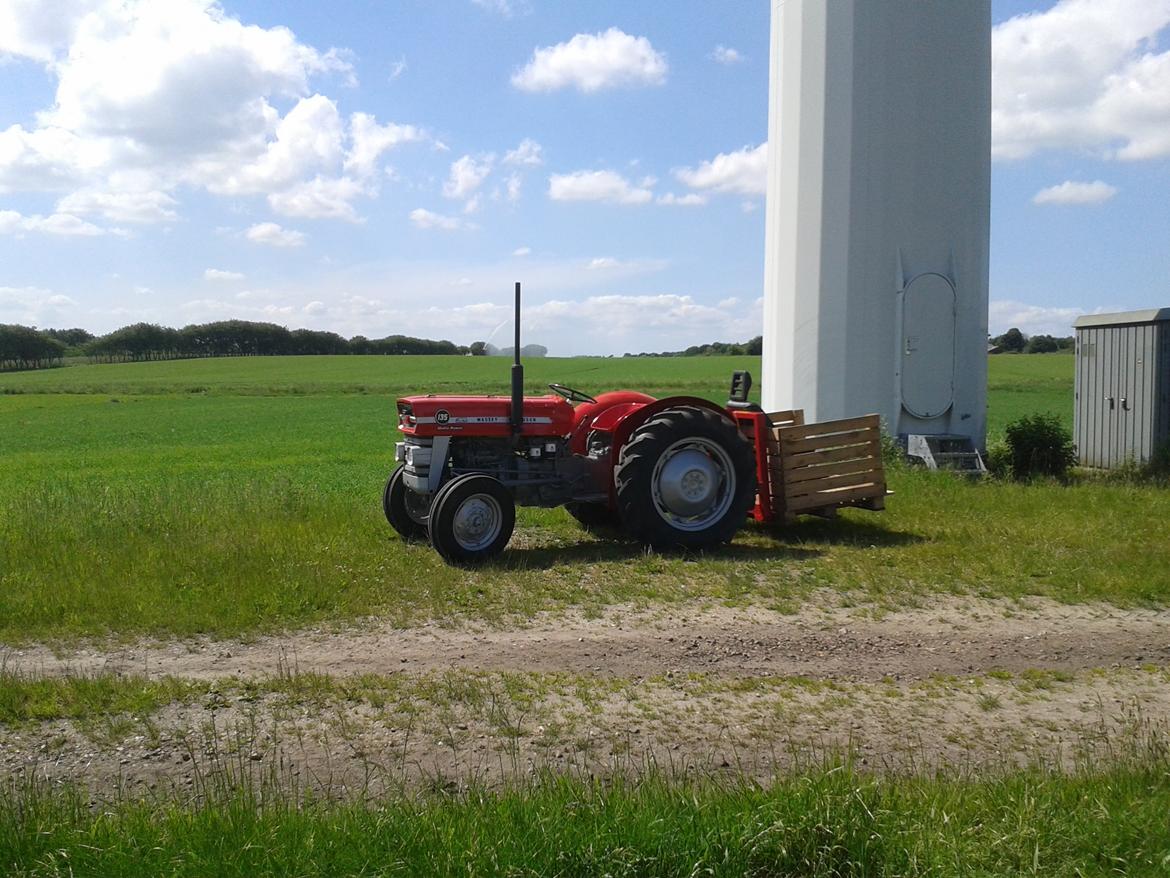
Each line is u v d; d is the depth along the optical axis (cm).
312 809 378
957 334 1469
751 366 6247
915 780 403
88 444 3028
